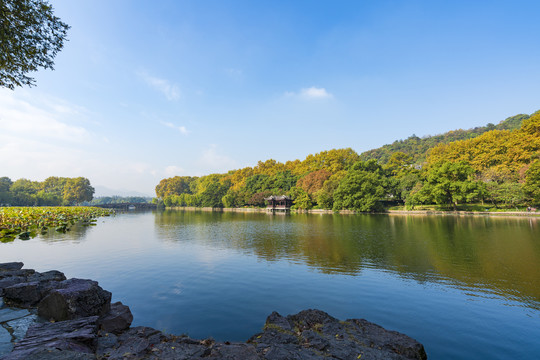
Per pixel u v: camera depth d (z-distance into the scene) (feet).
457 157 292.61
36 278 29.94
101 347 17.46
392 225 124.88
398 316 30.22
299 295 36.81
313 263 55.01
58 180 548.31
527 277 44.57
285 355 17.06
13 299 22.65
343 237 90.53
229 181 533.55
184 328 26.99
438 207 210.18
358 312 31.32
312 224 138.21
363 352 18.70
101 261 55.62
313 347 19.48
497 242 75.31
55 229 104.68
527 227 105.60
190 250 69.15
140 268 50.47
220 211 361.10
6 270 34.68
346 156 386.11
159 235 99.55
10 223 90.94
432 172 210.18
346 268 50.93
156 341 19.25
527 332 26.37
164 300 34.81
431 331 26.68
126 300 34.76
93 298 21.21
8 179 478.18
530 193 168.25
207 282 42.37
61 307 19.34
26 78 41.50
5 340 16.01
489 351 22.99
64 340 14.42
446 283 41.86
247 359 16.22
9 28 36.81
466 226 113.50
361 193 226.38
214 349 17.54
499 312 31.24
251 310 31.68
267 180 385.29
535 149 220.02
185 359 15.81
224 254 64.13
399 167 337.72
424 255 61.31
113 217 211.41
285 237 92.48
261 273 47.47
